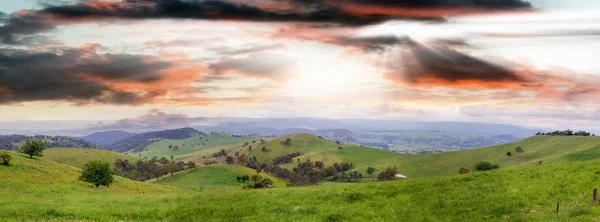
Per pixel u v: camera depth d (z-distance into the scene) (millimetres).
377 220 27953
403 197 35969
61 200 45344
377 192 39250
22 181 78750
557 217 24828
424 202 33375
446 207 31141
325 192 41219
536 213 26734
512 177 41125
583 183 33688
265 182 177000
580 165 41625
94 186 89875
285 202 36156
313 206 33656
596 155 168375
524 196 32156
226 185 186000
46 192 70062
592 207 26031
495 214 27891
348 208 32531
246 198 39750
